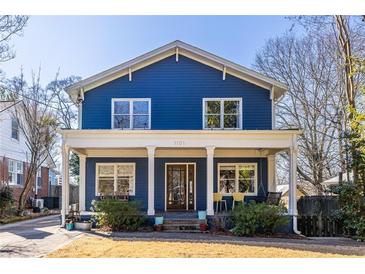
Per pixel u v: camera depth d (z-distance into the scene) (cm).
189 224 1536
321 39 2877
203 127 1825
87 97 1842
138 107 1841
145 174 1836
